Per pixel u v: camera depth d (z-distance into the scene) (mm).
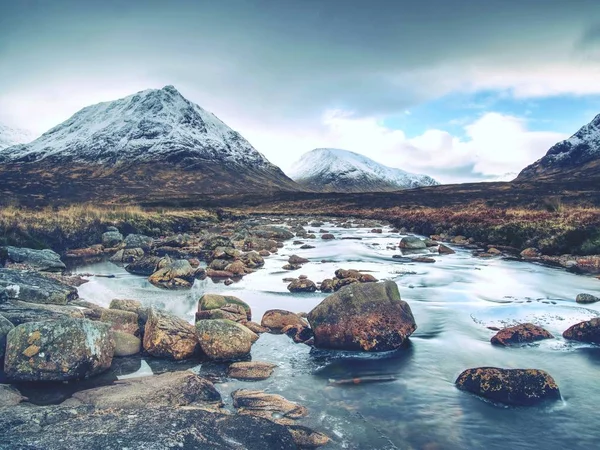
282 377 9742
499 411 8242
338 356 11031
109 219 35844
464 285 19609
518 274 22172
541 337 12016
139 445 5730
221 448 5961
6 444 5645
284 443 6520
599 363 10406
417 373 9984
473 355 11055
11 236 26281
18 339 9156
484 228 36312
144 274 22250
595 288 18938
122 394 7973
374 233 46031
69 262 25953
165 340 10727
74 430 6176
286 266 23922
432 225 43969
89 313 13023
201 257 27953
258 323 13539
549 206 48312
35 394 8461
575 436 7398
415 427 7652
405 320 11992
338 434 7371
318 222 57156
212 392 8469
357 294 12070
